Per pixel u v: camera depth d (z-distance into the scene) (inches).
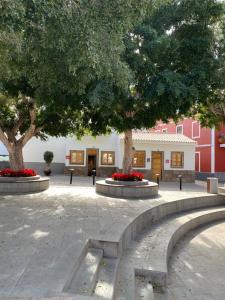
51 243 188.9
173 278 216.1
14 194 416.5
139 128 420.5
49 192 449.7
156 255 223.3
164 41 334.6
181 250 282.5
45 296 119.1
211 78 360.8
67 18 175.3
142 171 975.0
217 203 474.9
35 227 230.1
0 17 153.2
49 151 1047.6
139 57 332.8
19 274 139.3
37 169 1079.6
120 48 215.8
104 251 198.2
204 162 1080.8
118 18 194.7
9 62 258.8
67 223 247.1
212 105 458.0
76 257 164.1
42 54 223.8
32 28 183.9
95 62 189.6
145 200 391.9
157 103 370.6
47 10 165.6
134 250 233.6
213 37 374.9
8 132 497.4
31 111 476.1
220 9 360.5
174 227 313.6
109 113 375.9
